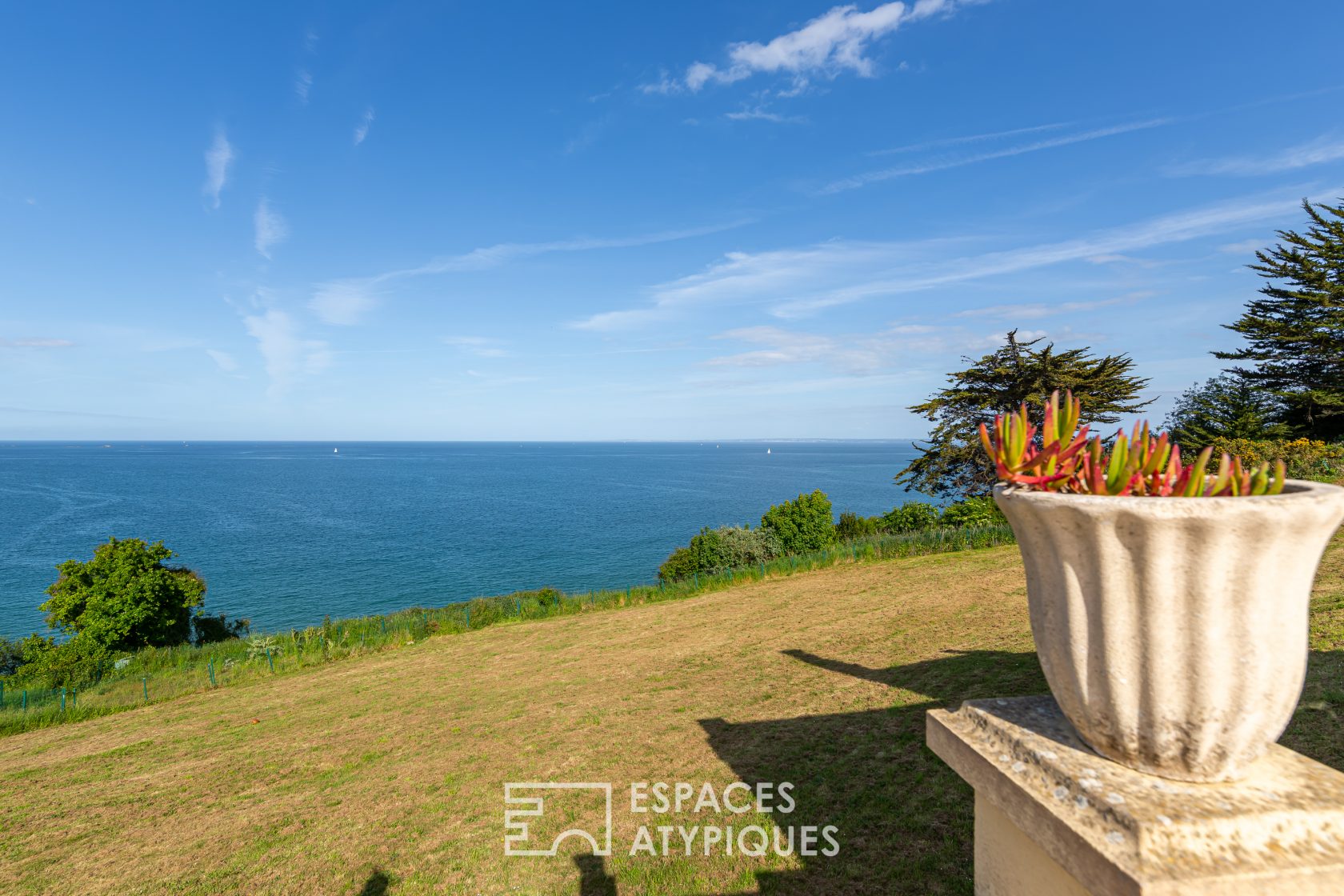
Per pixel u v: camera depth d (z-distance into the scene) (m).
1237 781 1.84
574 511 82.62
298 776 10.48
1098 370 27.38
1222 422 33.41
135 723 15.73
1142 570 1.81
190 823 9.21
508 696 13.37
